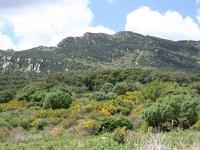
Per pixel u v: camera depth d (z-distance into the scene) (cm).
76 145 3098
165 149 1203
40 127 4691
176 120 3941
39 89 9031
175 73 11694
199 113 4059
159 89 6506
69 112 5481
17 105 7300
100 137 3375
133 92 7762
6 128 4244
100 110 5328
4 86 10888
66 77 11144
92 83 10612
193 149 1287
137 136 2752
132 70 11331
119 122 4028
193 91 7369
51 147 3102
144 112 3984
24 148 3291
